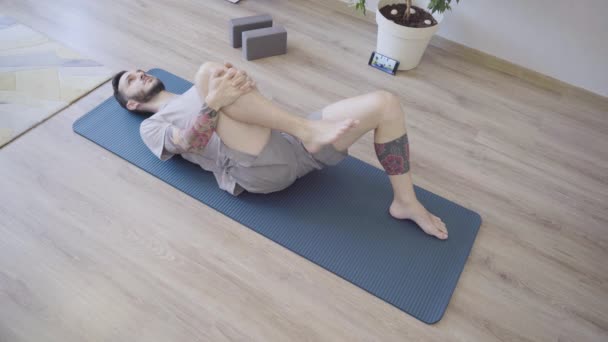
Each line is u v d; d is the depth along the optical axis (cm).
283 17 285
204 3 287
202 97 165
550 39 244
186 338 146
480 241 181
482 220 188
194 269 162
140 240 168
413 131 223
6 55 232
